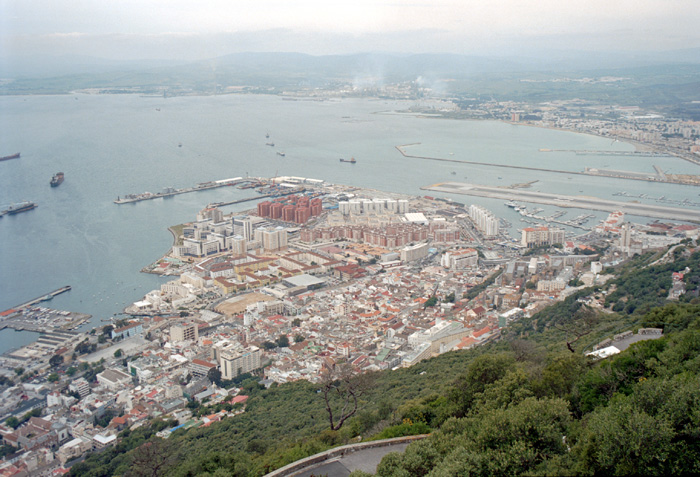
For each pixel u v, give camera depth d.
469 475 143.00
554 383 192.12
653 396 150.38
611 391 180.75
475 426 167.12
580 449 144.75
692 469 134.00
